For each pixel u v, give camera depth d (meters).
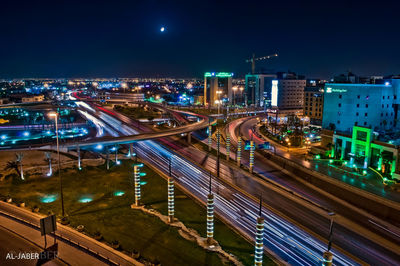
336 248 56.16
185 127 145.62
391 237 60.72
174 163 107.56
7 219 58.25
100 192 78.69
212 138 152.25
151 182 87.56
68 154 106.88
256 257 45.91
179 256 49.97
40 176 87.75
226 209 71.00
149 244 53.28
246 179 91.81
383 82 145.50
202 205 73.00
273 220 66.12
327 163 105.69
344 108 134.62
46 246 47.62
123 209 68.44
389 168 91.38
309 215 69.06
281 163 107.12
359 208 73.81
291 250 54.88
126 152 119.94
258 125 191.25
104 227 59.03
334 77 174.12
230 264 48.44
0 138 155.12
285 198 78.06
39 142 147.25
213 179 91.38
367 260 52.97
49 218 46.28
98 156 109.69
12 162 93.00
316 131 167.25
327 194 82.31
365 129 97.25
